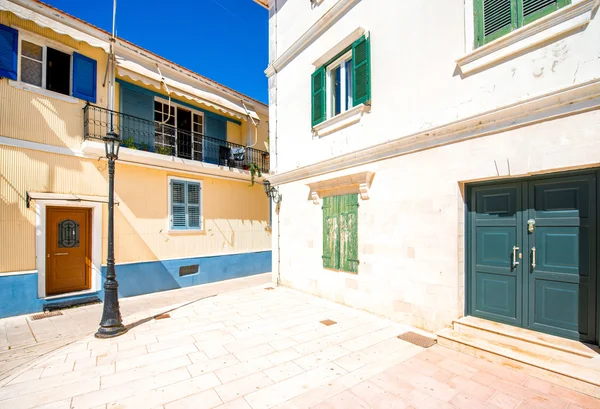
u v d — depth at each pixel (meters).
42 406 2.95
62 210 7.27
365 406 2.87
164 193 8.97
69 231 7.36
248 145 11.67
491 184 4.25
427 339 4.41
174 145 9.52
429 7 4.76
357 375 3.44
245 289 8.18
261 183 11.83
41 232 6.65
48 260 7.02
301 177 7.64
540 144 3.58
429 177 4.70
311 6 7.37
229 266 10.62
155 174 8.78
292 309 6.16
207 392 3.15
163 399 3.04
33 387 3.30
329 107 6.84
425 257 4.73
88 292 7.34
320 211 7.04
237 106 10.69
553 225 3.68
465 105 4.30
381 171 5.49
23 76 6.69
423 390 3.10
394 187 5.25
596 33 3.21
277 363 3.78
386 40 5.46
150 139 8.97
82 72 7.43
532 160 3.63
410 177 4.98
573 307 3.52
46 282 6.99
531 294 3.85
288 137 8.20
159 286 8.68
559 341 3.50
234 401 2.99
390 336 4.58
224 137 11.23
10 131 6.36
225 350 4.20
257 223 11.80
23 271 6.43
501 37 3.83
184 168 9.23
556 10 3.44
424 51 4.82
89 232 7.66
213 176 10.22
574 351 3.27
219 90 10.60
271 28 8.95
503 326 4.01
